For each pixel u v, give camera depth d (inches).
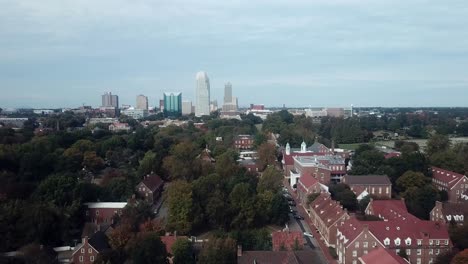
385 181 7391.7
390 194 7362.2
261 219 6122.1
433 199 6481.3
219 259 4274.1
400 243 4891.7
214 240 4542.3
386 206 6195.9
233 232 5162.4
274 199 6274.6
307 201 7007.9
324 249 5408.5
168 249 4719.5
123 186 6914.4
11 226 5167.3
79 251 4709.6
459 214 5895.7
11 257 4608.8
